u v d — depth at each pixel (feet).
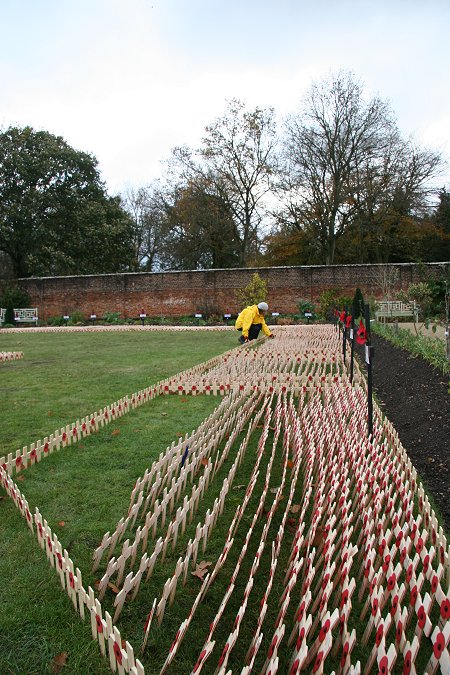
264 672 7.34
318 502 12.26
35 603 9.60
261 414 22.00
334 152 116.37
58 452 17.98
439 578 8.63
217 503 12.18
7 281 115.24
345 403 21.70
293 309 102.42
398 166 114.42
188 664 8.16
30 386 31.09
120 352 49.06
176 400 26.04
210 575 9.68
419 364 28.73
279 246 134.41
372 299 81.82
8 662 8.20
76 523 12.80
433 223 126.72
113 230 122.01
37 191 111.14
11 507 13.66
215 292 105.70
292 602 9.55
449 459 15.67
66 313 112.57
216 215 130.62
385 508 12.64
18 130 112.57
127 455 17.67
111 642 7.70
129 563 10.96
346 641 7.29
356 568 10.67
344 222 122.52
